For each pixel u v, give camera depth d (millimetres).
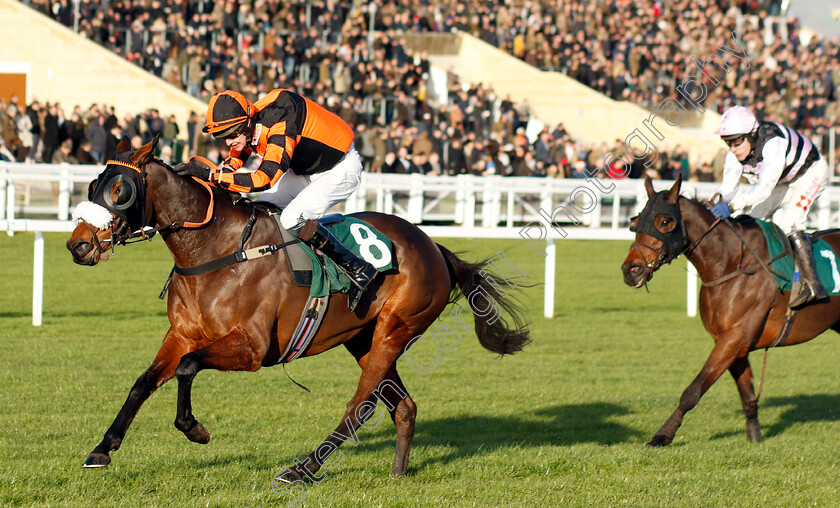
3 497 4578
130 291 12273
